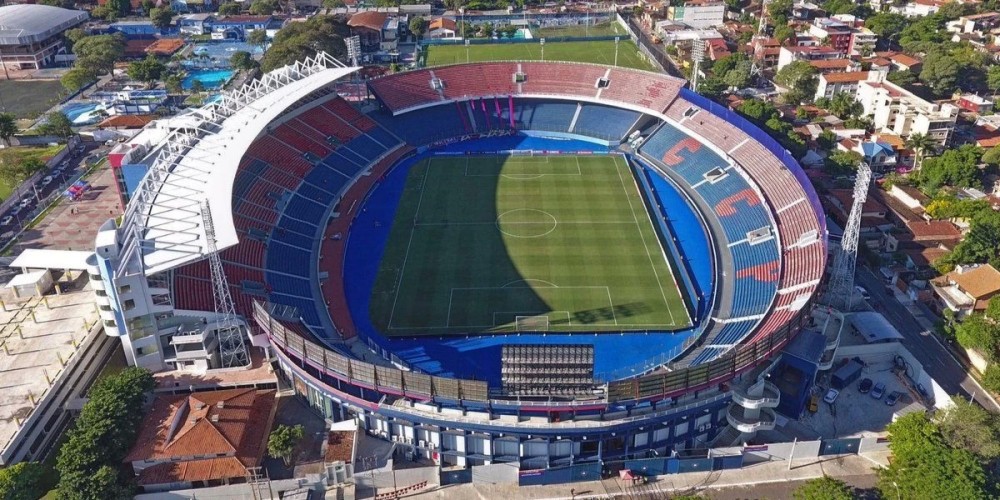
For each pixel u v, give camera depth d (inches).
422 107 6594.5
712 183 5255.9
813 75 7185.0
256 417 3006.9
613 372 3383.4
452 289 4109.3
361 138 6033.5
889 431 2839.6
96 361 3518.7
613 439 2881.4
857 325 3533.5
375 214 5059.1
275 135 5462.6
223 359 3388.3
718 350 3361.2
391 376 2800.2
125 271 3166.8
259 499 2743.6
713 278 4178.2
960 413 2783.0
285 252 4315.9
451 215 5032.0
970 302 3757.4
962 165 5049.2
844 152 5570.9
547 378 2736.2
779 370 3191.4
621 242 4608.8
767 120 6328.7
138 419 2920.8
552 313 3865.7
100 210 5305.1
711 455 2839.6
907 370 3358.8
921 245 4377.5
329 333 3688.5
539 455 2864.2
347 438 2947.8
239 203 4503.0
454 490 2802.7
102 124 6707.7
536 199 5270.7
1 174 5477.4
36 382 3272.6
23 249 4739.2
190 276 3535.9
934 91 7076.8
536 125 6663.4
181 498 2716.5
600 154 6131.9
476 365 3454.7
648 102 6412.4
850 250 3577.8
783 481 2787.9
